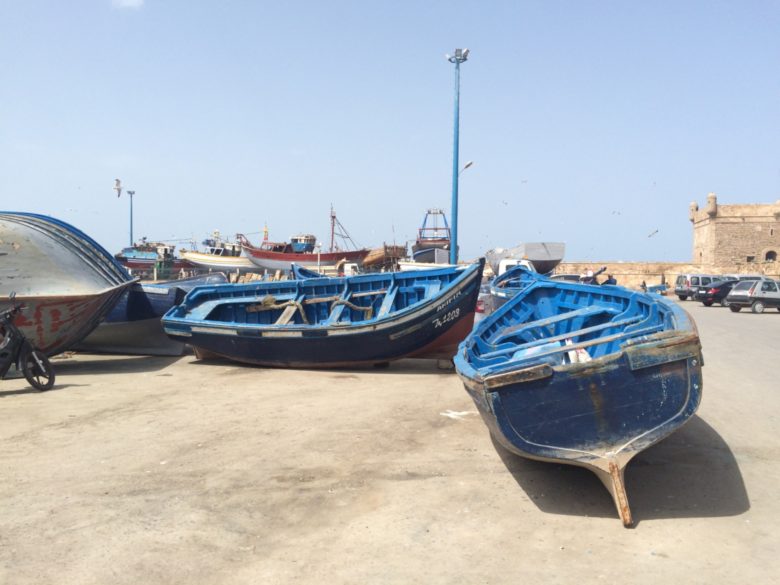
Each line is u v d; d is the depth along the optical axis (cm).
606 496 518
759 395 906
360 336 1185
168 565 405
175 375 1204
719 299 3575
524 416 486
